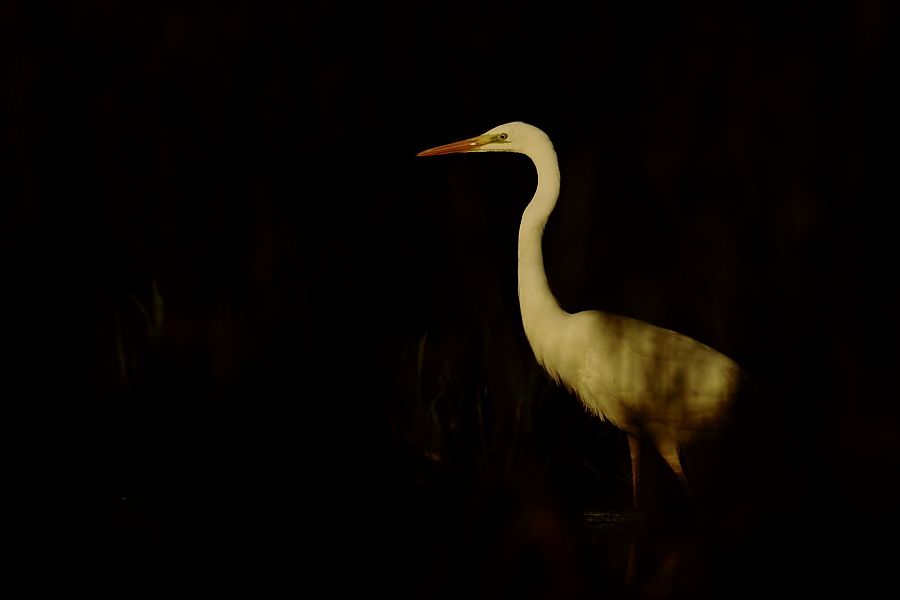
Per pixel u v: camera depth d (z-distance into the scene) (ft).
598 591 22.43
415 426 32.07
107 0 49.21
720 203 32.65
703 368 28.09
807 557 23.13
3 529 25.43
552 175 29.78
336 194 49.16
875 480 25.00
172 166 47.37
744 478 27.84
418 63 52.37
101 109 48.24
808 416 28.09
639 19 43.96
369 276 46.39
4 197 43.19
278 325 39.78
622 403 28.63
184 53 50.01
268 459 32.07
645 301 34.96
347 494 29.01
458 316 39.78
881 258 30.12
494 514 26.37
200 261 44.32
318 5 50.75
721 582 22.43
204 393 35.55
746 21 35.29
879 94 31.89
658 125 36.17
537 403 33.14
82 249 44.32
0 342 37.09
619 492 30.27
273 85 49.96
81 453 31.73
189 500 28.35
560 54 50.26
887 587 21.67
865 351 28.50
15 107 45.11
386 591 22.09
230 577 22.52
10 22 47.06
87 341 38.93
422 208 50.01
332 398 35.99
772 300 30.60
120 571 22.93
